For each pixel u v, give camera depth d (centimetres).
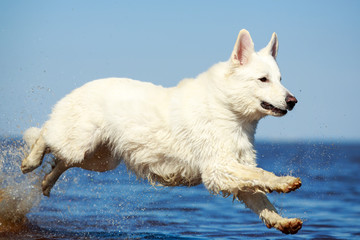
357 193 1298
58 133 683
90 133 668
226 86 592
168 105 627
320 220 903
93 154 695
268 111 585
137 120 638
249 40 597
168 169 643
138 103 642
